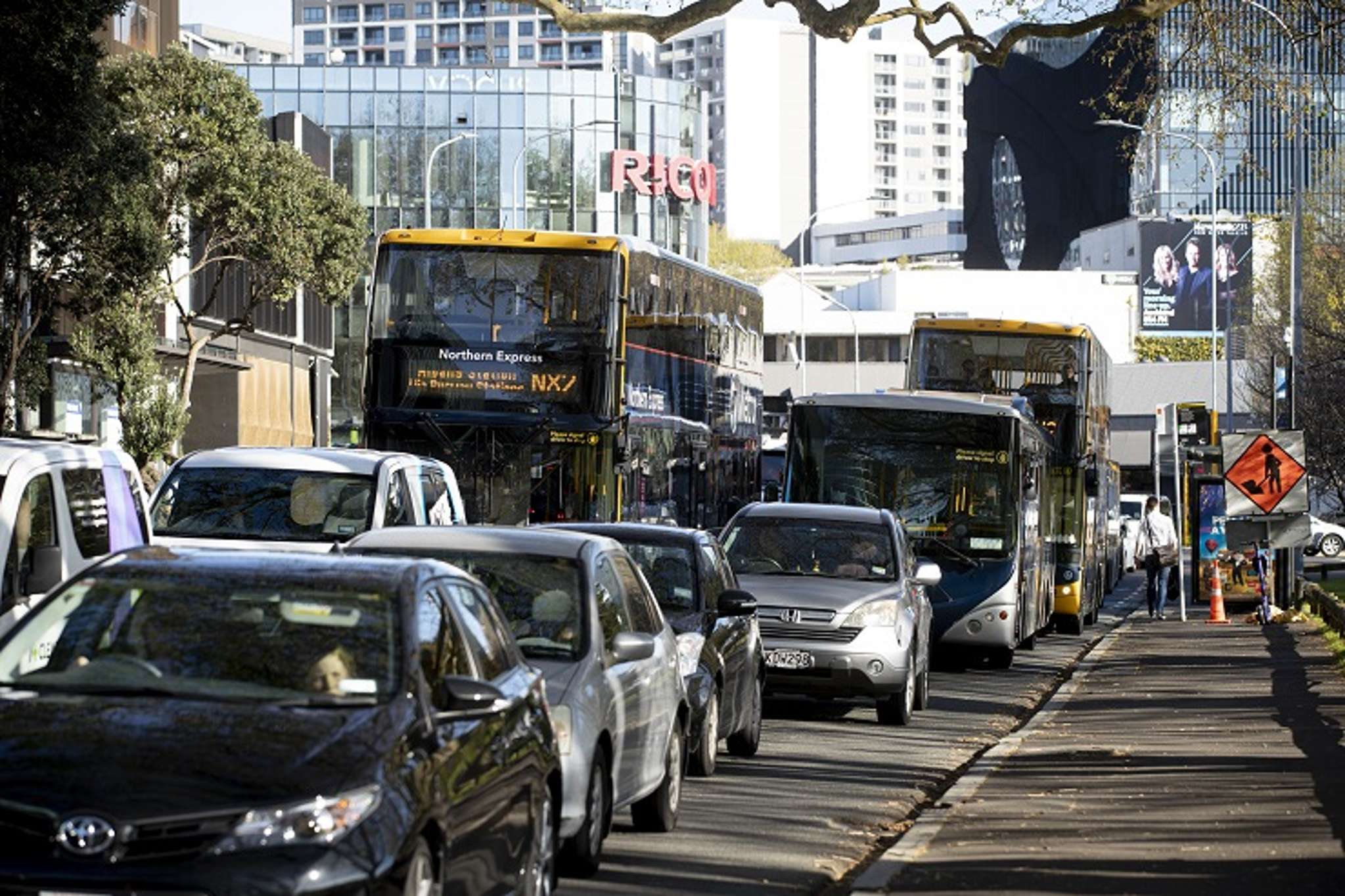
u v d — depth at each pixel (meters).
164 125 108.38
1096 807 31.20
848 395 63.81
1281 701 48.94
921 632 48.81
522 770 19.81
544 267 61.06
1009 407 62.88
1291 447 63.62
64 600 18.83
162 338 133.75
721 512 76.44
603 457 60.44
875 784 36.09
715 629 36.16
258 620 18.45
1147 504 95.56
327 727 16.80
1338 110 51.69
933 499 62.44
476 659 19.98
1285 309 177.62
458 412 60.66
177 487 41.03
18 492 28.84
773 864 27.02
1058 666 67.38
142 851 15.29
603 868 25.94
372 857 15.70
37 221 79.81
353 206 117.88
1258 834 28.08
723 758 39.00
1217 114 51.66
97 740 16.17
